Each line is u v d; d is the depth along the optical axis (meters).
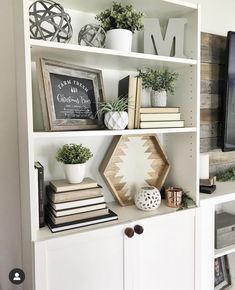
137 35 1.40
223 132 1.69
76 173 1.11
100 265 1.06
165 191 1.39
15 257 1.23
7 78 1.17
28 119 0.93
